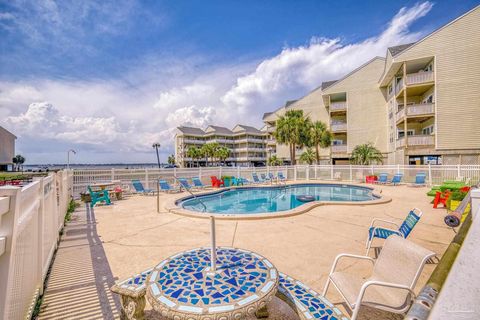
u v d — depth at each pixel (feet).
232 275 6.66
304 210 26.32
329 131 90.58
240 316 5.31
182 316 5.27
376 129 87.71
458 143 60.80
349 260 13.66
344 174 65.77
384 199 32.76
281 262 13.47
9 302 5.48
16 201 5.53
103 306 9.37
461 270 2.76
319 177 69.00
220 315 5.22
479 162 59.06
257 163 209.26
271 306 8.61
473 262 2.83
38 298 9.61
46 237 11.95
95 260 13.82
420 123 76.48
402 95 75.05
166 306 5.50
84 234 18.89
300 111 90.43
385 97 86.89
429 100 68.44
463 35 60.39
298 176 70.64
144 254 14.76
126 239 17.65
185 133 211.41
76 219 23.91
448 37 61.87
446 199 27.02
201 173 54.29
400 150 71.00
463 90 60.39
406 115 66.39
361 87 90.17
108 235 18.65
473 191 4.46
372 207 29.27
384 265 8.57
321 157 99.50
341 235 18.40
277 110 121.49
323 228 20.35
